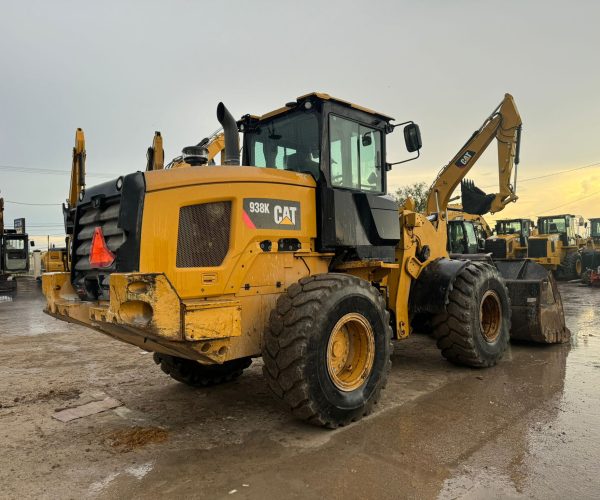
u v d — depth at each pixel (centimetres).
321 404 356
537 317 626
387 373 413
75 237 405
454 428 368
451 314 527
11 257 2175
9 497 281
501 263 725
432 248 575
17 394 486
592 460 310
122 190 336
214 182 363
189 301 342
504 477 290
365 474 298
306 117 455
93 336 848
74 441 362
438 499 268
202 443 354
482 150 1516
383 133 520
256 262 384
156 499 276
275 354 354
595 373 512
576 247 2056
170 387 502
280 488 285
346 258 476
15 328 970
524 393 449
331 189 430
